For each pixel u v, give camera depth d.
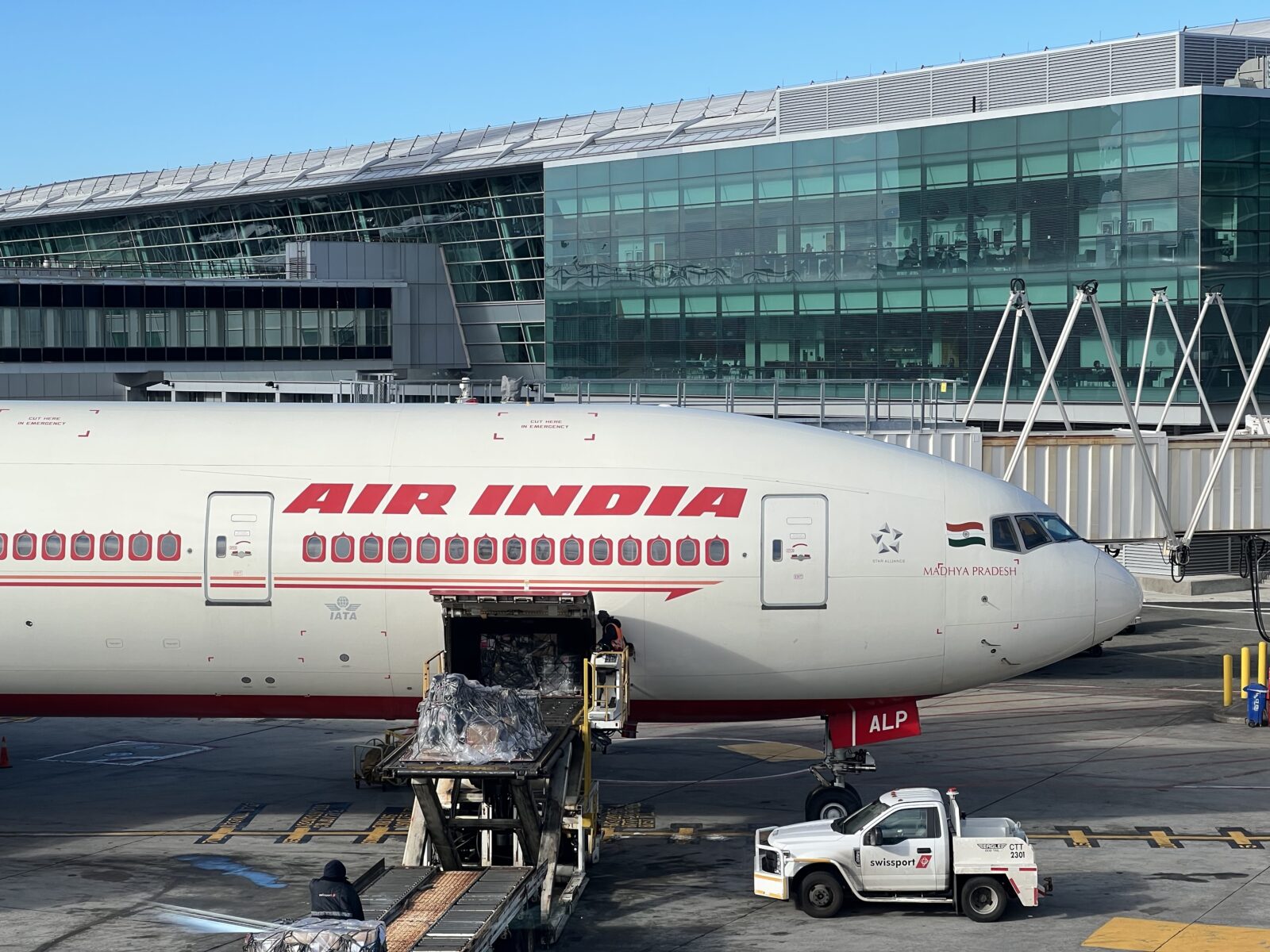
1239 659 54.84
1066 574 29.69
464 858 26.70
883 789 34.88
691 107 110.00
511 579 28.67
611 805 33.62
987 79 85.12
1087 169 74.69
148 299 91.31
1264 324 73.75
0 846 30.25
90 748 40.34
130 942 24.55
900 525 29.20
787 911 26.19
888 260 81.38
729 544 28.81
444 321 115.06
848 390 83.06
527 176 108.44
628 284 91.56
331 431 30.33
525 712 25.86
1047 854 29.36
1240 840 30.34
